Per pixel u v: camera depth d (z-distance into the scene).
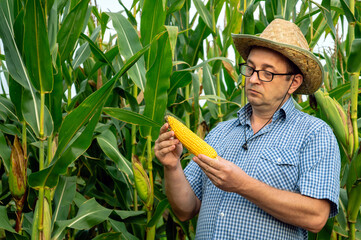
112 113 2.25
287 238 1.91
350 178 2.43
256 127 2.07
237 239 1.89
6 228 2.12
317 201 1.81
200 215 2.10
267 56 1.93
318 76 2.08
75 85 3.26
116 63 3.26
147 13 2.63
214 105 3.46
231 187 1.74
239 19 3.57
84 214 2.35
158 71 2.40
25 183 2.20
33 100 2.16
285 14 3.29
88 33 3.71
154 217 2.57
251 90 1.96
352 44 2.38
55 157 2.03
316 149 1.88
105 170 2.98
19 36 2.11
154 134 2.64
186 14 3.48
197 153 1.79
